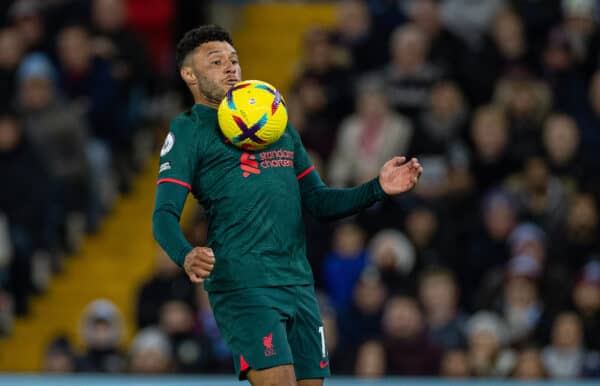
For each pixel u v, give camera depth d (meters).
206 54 18.39
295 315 17.78
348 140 43.53
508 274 37.78
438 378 35.44
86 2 49.09
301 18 55.81
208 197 17.91
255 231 17.67
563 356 36.53
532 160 41.28
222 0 55.09
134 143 49.59
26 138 45.00
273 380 17.17
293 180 18.19
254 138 17.69
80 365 38.94
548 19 46.56
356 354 36.75
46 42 47.97
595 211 40.22
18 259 43.72
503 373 36.34
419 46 45.25
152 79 49.97
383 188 18.12
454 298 38.34
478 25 51.34
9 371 44.09
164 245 17.08
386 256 38.53
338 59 47.12
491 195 41.06
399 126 43.25
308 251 40.66
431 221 40.12
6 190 44.59
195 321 39.19
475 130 42.69
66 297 45.91
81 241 47.03
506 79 45.19
